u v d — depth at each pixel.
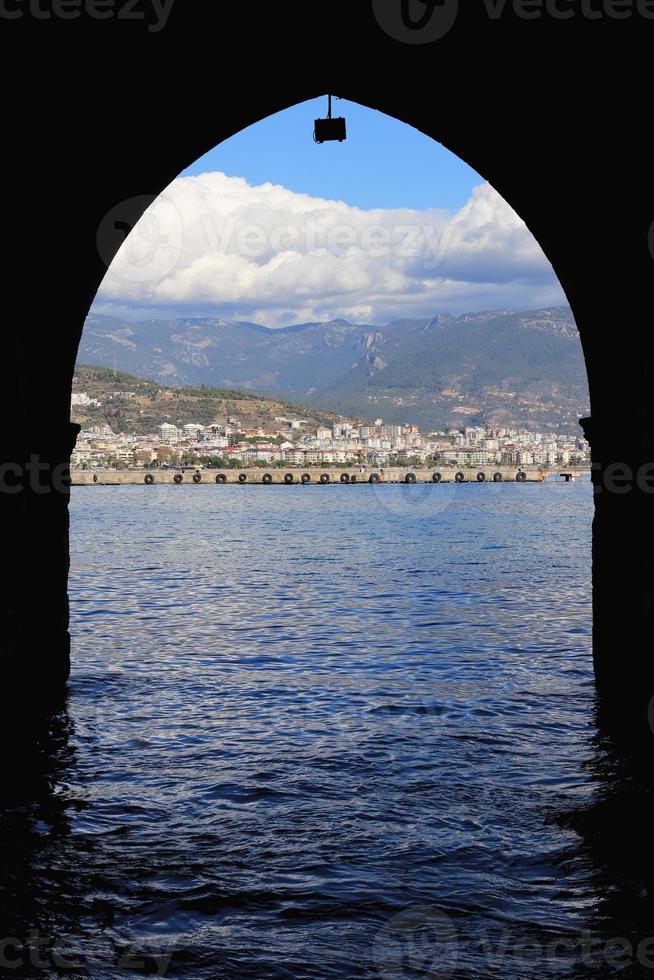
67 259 13.07
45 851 8.80
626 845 8.83
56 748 11.90
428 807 9.88
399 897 7.93
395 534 50.72
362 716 13.41
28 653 12.63
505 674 15.84
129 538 48.06
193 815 9.73
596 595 14.09
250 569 33.00
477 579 29.42
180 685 15.27
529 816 9.59
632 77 9.71
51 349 13.30
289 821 9.53
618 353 12.18
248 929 7.42
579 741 11.98
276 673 16.23
